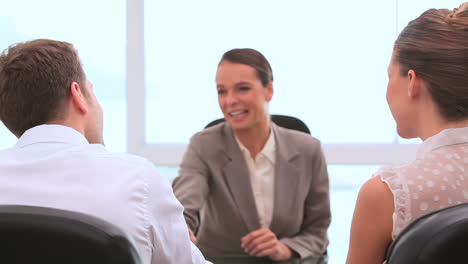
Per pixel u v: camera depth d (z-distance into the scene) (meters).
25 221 0.93
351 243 1.21
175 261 1.28
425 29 1.18
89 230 0.94
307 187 2.52
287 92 5.25
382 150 5.23
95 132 1.37
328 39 5.20
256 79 2.45
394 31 5.15
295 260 2.26
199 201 2.41
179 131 5.36
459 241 0.96
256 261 2.21
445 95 1.15
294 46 5.21
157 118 5.37
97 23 5.30
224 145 2.53
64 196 1.16
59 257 0.94
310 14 5.20
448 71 1.14
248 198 2.46
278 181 2.49
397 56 1.22
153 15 5.29
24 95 1.27
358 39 5.18
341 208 4.95
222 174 2.49
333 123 5.25
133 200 1.18
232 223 2.46
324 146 5.24
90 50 5.32
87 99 1.34
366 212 1.17
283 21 5.21
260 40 5.23
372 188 1.17
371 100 5.22
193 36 5.29
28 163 1.21
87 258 0.94
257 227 2.46
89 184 1.18
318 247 2.42
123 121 5.39
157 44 5.32
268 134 2.55
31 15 5.26
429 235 0.98
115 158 1.24
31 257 0.94
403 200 1.14
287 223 2.45
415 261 0.99
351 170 5.98
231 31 5.26
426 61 1.16
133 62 5.32
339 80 5.21
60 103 1.29
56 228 0.93
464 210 0.99
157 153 5.37
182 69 5.32
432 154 1.19
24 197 1.16
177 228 1.27
